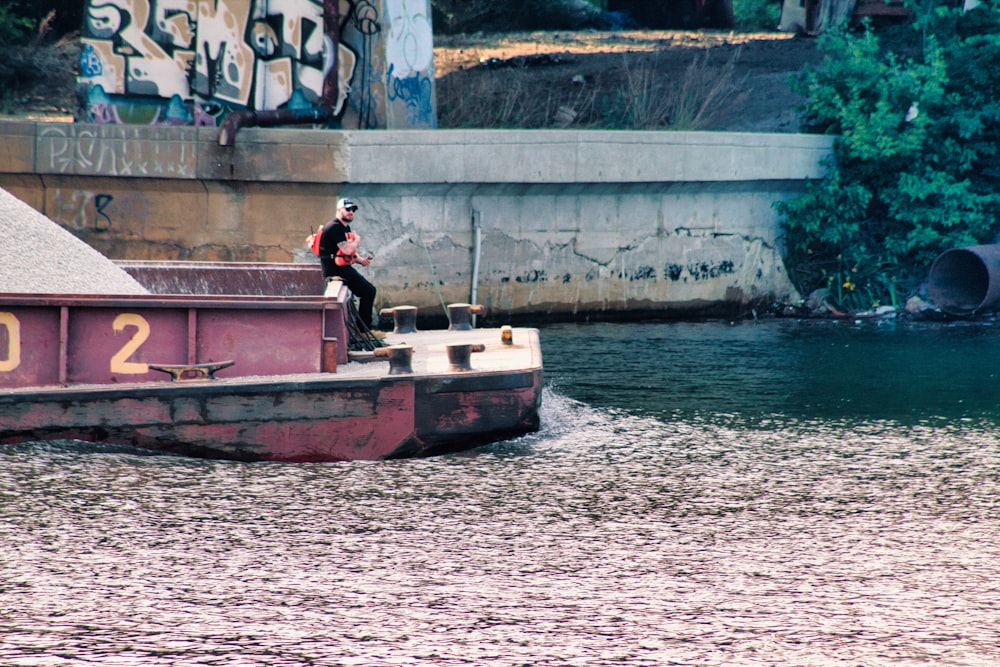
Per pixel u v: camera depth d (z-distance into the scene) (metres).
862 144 82.44
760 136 81.38
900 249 83.62
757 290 84.06
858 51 85.06
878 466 37.34
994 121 83.62
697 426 43.22
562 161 74.62
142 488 32.81
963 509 32.50
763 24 146.75
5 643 22.61
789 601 25.33
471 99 98.69
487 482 34.81
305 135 69.56
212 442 35.97
